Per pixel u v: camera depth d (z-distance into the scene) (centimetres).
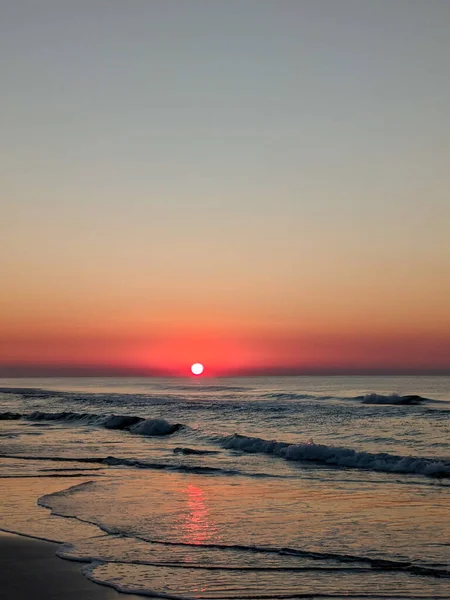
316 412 3516
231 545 985
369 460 1870
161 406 4325
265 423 3077
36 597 763
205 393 7206
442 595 754
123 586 796
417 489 1467
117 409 4281
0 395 7294
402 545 974
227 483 1566
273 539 1019
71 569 871
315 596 757
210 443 2480
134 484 1550
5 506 1292
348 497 1370
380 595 756
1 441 2620
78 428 3266
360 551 945
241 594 764
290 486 1517
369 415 3331
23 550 971
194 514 1204
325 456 1978
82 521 1155
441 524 1105
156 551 957
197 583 807
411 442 2289
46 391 8675
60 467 1853
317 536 1034
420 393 6762
